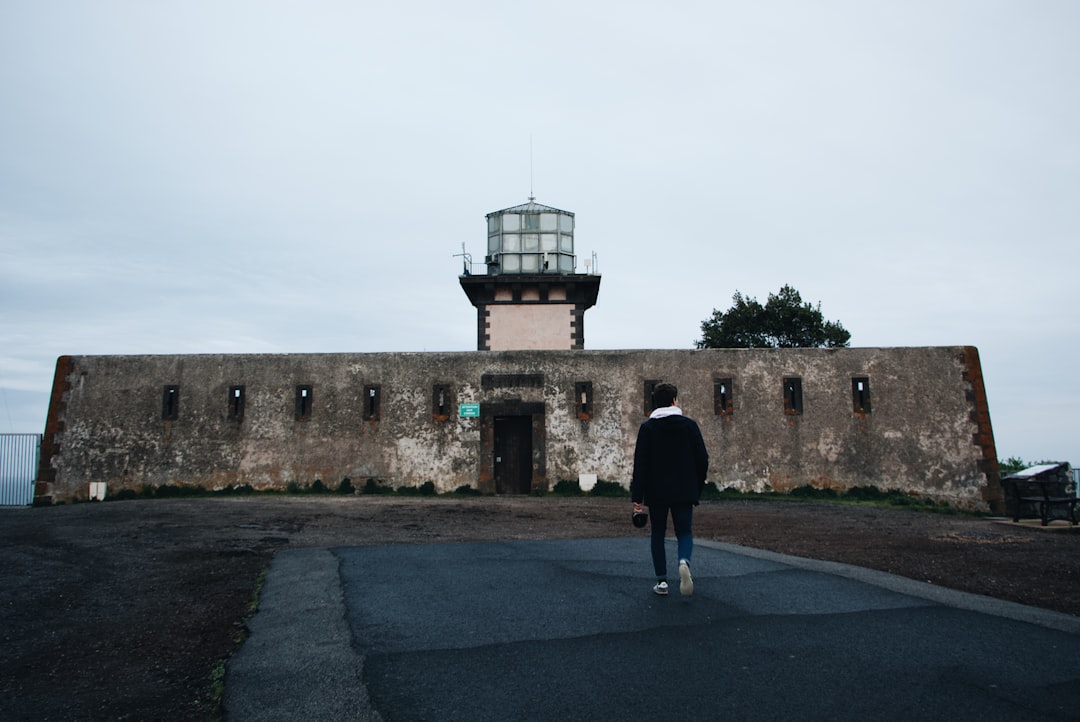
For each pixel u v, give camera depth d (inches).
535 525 456.8
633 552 323.0
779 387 752.3
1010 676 165.2
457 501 656.4
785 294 1365.7
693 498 221.8
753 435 745.0
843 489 735.1
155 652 195.5
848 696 152.9
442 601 230.4
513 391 756.6
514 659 175.5
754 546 363.9
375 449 745.0
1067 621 212.2
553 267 1034.1
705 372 757.3
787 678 162.7
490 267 1044.5
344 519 474.6
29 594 257.0
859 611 218.4
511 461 761.0
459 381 757.9
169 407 751.7
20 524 444.1
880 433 743.1
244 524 436.8
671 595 236.5
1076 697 153.3
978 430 740.7
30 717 154.6
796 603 227.1
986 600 238.2
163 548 346.0
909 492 732.7
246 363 759.1
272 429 746.8
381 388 755.4
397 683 161.3
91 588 265.7
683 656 176.9
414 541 369.4
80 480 738.8
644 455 226.2
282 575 272.4
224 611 233.0
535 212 1050.7
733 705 148.3
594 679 162.4
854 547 369.1
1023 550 373.1
